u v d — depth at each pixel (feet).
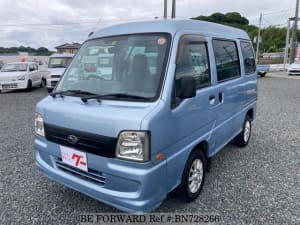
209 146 10.76
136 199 7.30
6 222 8.82
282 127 20.40
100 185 8.01
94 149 7.69
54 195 10.48
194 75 9.34
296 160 13.99
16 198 10.25
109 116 7.36
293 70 73.41
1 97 36.17
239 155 14.71
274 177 12.01
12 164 13.38
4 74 41.27
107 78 9.16
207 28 10.87
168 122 7.73
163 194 7.95
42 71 48.39
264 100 32.63
